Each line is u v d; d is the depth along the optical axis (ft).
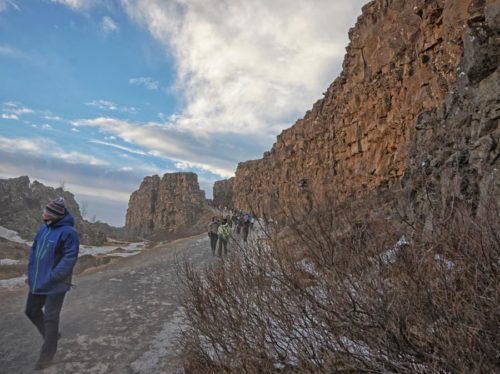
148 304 24.35
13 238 101.71
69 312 22.08
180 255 50.34
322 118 93.86
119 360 15.06
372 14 67.92
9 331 18.37
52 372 13.70
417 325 8.03
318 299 9.53
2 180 136.15
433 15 43.80
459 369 6.92
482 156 19.92
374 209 11.44
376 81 60.29
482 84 23.45
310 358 9.08
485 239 8.20
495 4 25.05
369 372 8.34
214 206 280.31
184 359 12.82
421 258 8.58
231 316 10.71
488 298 7.20
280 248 10.95
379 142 56.24
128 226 325.42
